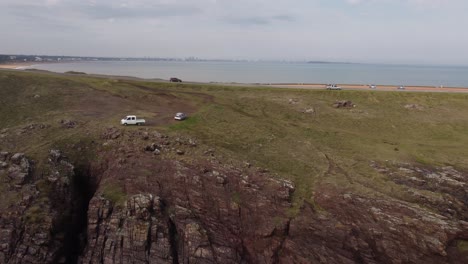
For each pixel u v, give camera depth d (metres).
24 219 43.56
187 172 49.53
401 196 46.12
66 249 45.84
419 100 86.25
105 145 55.03
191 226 44.47
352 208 43.91
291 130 67.62
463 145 63.78
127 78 109.12
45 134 57.25
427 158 57.44
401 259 39.72
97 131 58.56
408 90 101.06
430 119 76.44
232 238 44.56
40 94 73.88
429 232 40.00
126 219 44.41
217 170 49.78
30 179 47.97
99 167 52.78
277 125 69.50
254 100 84.88
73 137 56.50
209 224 45.53
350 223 42.97
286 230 43.34
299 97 88.38
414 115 78.75
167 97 82.62
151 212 45.12
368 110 81.44
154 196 46.31
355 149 60.53
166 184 48.91
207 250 43.28
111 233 44.31
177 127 62.56
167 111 72.94
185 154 52.97
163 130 60.12
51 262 42.69
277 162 54.56
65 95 75.75
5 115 64.19
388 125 73.94
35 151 52.28
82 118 63.94
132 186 48.72
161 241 43.22
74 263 45.84
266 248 43.31
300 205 45.44
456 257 38.91
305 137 64.88
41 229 43.19
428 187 49.25
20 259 41.91
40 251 42.28
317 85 116.38
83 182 52.69
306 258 41.50
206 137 59.69
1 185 46.81
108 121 63.16
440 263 38.94
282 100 85.75
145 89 88.19
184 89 92.38
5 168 49.16
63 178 49.03
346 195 45.19
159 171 50.31
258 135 63.12
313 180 50.16
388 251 40.31
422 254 39.47
